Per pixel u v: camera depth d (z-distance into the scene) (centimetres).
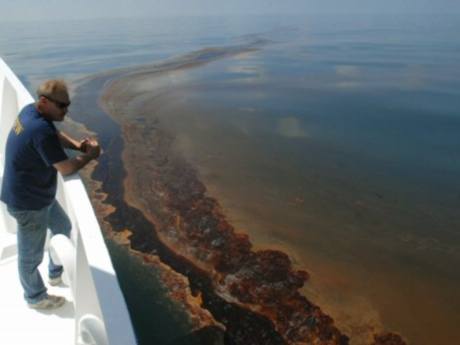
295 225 859
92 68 2575
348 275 722
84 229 215
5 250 330
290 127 1420
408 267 750
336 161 1163
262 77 2212
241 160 1155
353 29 5694
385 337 601
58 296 286
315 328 612
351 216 899
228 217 874
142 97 1795
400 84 2044
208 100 1731
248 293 671
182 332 596
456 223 883
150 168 1086
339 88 1959
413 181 1055
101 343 194
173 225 838
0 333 266
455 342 595
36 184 244
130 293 662
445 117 1524
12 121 416
